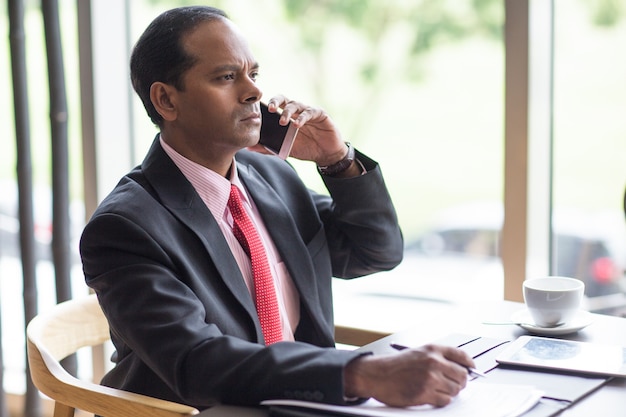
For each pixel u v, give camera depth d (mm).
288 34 3961
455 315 2393
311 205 2605
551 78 3043
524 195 3016
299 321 2451
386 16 3906
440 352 1711
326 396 1689
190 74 2246
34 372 2189
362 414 1634
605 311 3262
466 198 3822
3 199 3988
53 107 3604
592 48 3096
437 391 1658
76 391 2084
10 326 3994
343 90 3975
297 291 2449
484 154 3754
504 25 2977
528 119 2975
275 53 3955
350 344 2586
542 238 3107
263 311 2297
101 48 3676
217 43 2248
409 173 3912
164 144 2332
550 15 2992
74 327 2459
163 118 2318
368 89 3949
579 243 3188
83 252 2139
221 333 1994
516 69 2969
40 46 3717
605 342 2113
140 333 1959
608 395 1752
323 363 1711
